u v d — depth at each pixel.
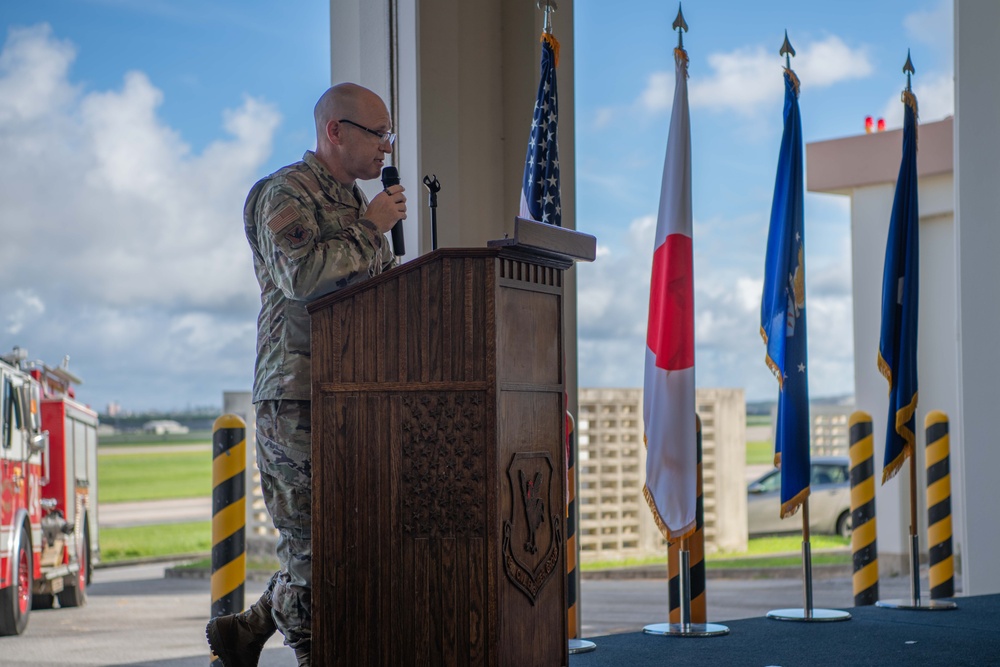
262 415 4.51
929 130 14.82
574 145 7.63
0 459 10.53
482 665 3.89
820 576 16.22
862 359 15.01
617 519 18.83
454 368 3.98
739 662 5.65
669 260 6.63
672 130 6.73
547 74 6.70
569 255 4.25
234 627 4.77
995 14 9.33
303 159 4.69
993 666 5.50
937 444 8.80
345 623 4.03
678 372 6.57
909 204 7.49
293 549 4.47
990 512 9.17
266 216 4.39
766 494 21.64
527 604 4.07
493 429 3.92
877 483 14.91
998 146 9.28
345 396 4.07
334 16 7.28
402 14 7.02
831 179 15.22
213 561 5.95
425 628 3.95
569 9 7.64
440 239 6.97
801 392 6.99
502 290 4.02
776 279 6.99
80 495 14.05
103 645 10.75
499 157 7.34
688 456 6.55
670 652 5.97
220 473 5.96
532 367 4.17
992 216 9.29
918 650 5.95
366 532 4.02
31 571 11.60
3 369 10.75
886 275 7.51
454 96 7.11
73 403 13.81
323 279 4.25
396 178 4.66
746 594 14.17
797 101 7.04
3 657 10.00
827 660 5.68
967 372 9.33
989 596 8.25
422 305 4.01
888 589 13.09
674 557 7.08
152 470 44.69
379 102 4.71
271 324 4.54
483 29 7.32
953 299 14.98
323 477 4.07
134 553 25.06
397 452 4.00
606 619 12.33
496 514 3.91
